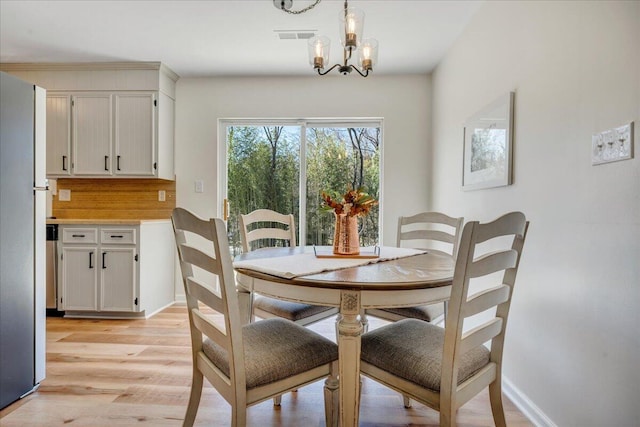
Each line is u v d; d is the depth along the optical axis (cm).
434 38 270
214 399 177
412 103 345
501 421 131
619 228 116
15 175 170
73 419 159
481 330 114
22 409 166
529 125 170
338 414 131
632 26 111
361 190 168
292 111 349
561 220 146
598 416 125
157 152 322
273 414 167
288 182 363
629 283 112
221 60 311
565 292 143
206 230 106
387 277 121
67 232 296
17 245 172
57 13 235
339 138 362
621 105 115
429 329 139
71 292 297
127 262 296
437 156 323
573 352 138
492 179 206
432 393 109
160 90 323
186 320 297
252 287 141
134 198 351
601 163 124
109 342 248
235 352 107
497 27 204
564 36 145
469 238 98
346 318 118
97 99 322
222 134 361
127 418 160
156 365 212
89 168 324
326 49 175
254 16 239
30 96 178
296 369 120
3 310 165
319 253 176
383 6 226
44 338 188
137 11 233
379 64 319
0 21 246
